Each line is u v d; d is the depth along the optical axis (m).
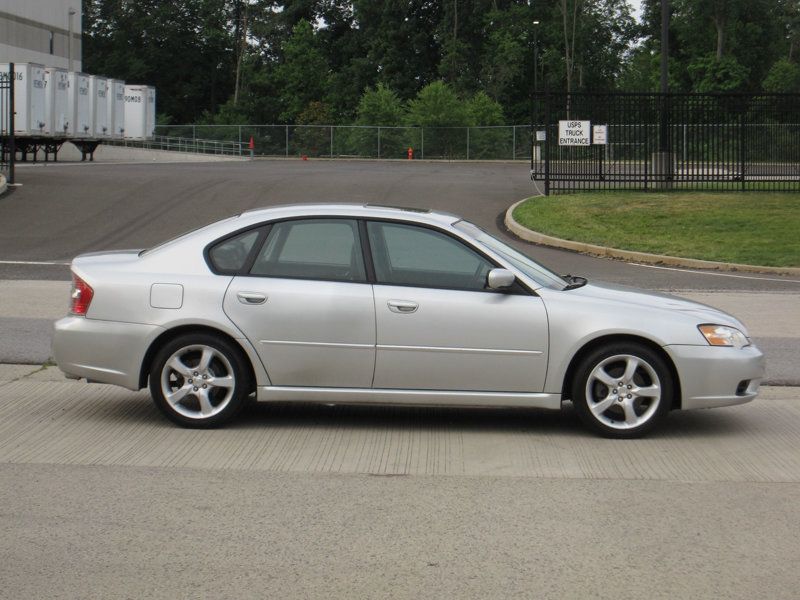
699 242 20.62
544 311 7.18
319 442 7.14
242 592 4.51
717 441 7.29
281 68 85.00
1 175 28.17
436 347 7.17
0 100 39.56
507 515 5.60
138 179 30.56
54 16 59.16
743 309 13.53
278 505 5.73
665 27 27.38
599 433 7.30
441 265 7.32
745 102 26.52
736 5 73.44
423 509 5.69
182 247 7.45
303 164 48.41
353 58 85.44
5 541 5.13
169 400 7.34
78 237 21.34
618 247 20.34
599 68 81.06
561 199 25.31
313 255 7.37
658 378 7.21
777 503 5.87
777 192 26.17
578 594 4.52
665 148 26.88
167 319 7.27
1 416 7.73
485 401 7.24
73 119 43.12
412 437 7.32
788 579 4.73
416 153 60.75
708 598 4.50
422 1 84.50
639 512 5.68
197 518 5.50
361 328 7.18
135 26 88.06
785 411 8.25
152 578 4.66
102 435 7.22
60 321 7.47
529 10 80.88
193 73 91.69
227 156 59.50
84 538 5.18
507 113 79.94
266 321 7.22
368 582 4.64
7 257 18.81
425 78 83.88
